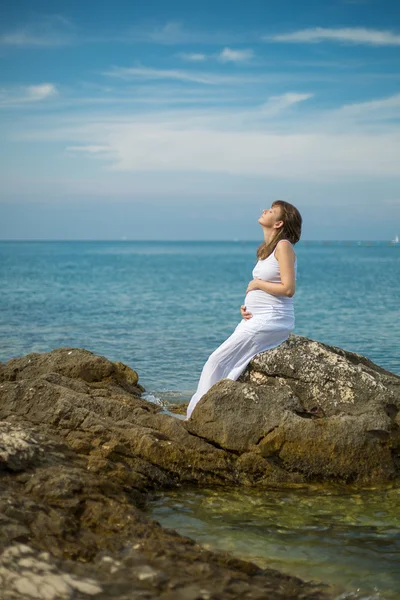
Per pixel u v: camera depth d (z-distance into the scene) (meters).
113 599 3.67
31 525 4.36
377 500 5.81
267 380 7.02
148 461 6.14
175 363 12.63
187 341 15.63
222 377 7.12
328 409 6.83
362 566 4.48
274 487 6.10
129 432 6.32
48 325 18.22
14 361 9.06
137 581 3.87
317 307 25.42
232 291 34.88
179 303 26.88
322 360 7.07
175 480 6.10
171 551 4.24
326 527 5.17
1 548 4.02
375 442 6.31
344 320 20.80
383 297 30.36
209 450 6.33
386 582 4.25
